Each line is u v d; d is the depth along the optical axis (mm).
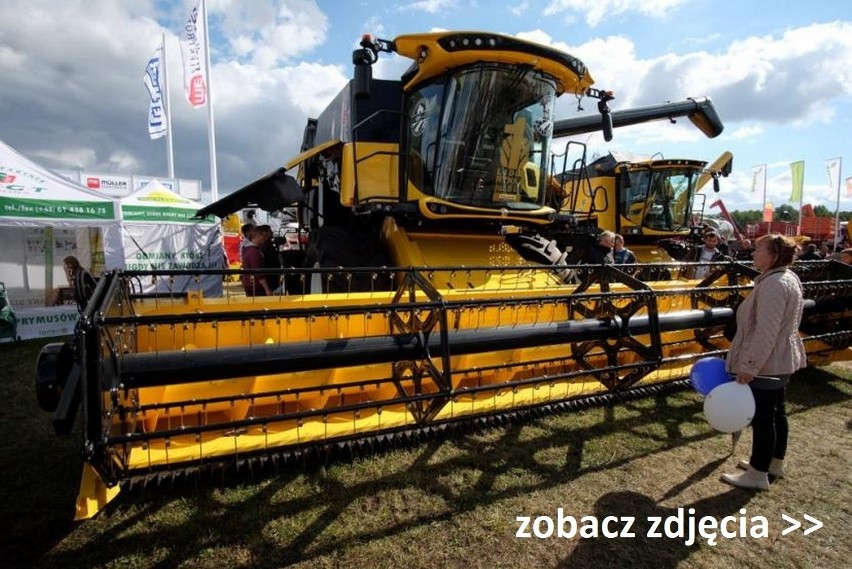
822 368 5949
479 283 4930
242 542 2557
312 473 3191
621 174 11875
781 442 3348
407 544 2588
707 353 4102
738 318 3205
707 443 3828
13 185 7930
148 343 3070
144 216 10594
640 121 9961
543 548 2592
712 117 10586
